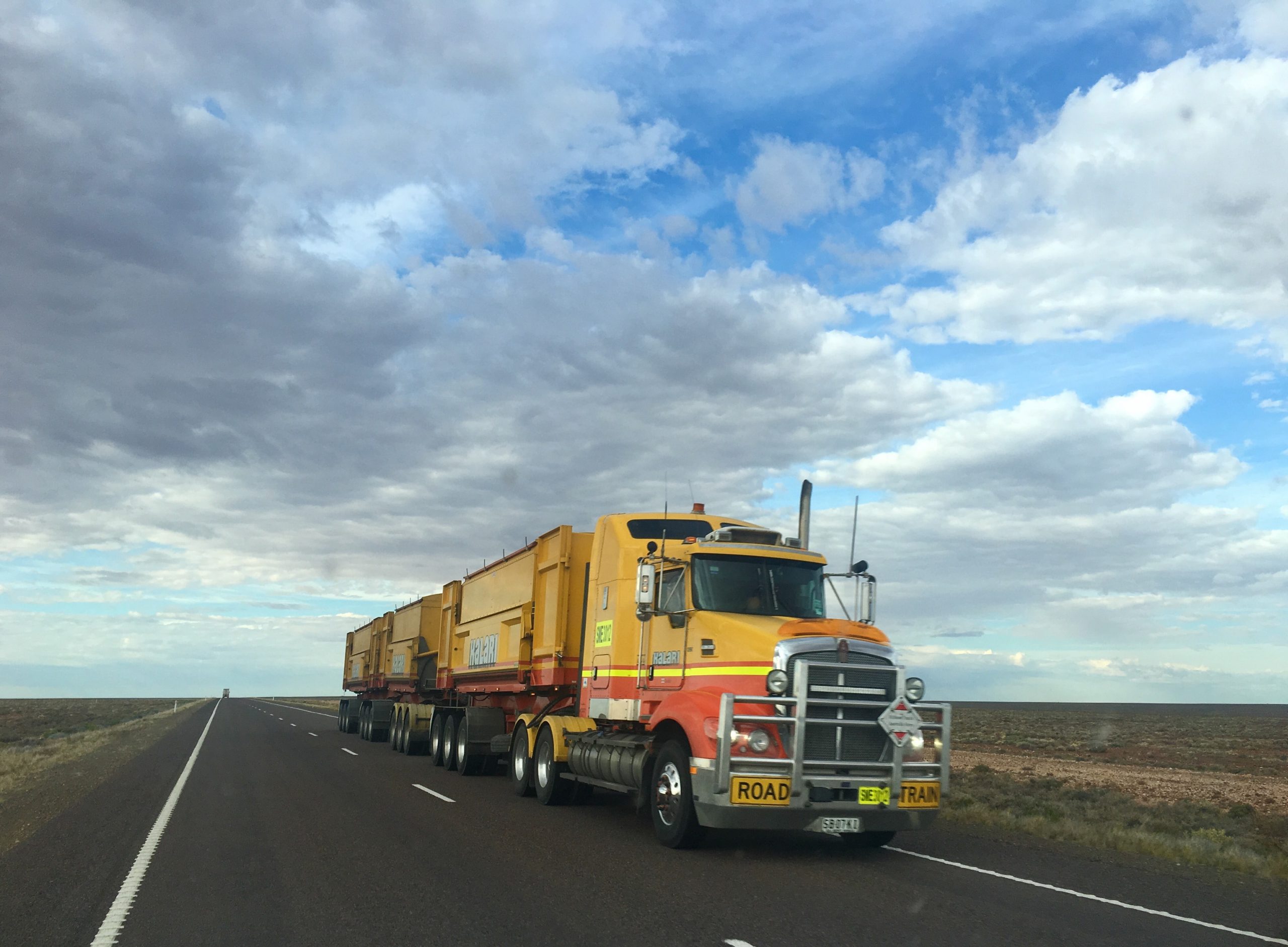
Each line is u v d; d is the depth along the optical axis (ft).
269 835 37.96
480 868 30.71
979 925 23.54
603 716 44.65
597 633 46.62
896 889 27.96
